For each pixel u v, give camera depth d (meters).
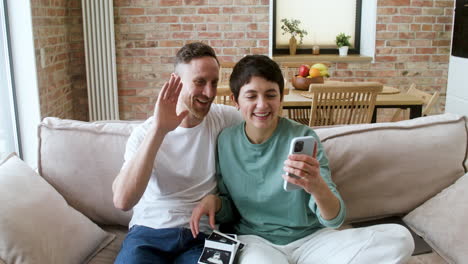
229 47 4.93
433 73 5.08
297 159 1.49
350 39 5.30
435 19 4.96
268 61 1.69
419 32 4.99
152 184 1.81
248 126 1.76
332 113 3.26
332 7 5.23
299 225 1.76
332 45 5.29
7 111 3.46
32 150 3.66
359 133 2.09
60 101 4.34
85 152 2.04
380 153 2.05
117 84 4.93
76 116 4.87
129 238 1.74
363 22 5.20
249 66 1.67
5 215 1.65
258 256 1.60
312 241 1.74
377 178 2.05
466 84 4.35
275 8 5.19
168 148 1.80
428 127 2.12
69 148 2.05
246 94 1.68
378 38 4.99
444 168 2.08
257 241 1.75
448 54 5.04
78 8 4.66
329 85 3.10
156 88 4.98
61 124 2.11
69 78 4.67
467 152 2.11
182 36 4.88
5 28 3.43
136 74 4.93
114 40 4.75
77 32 4.70
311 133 1.77
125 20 4.81
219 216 1.81
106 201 2.04
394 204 2.07
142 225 1.77
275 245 1.75
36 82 3.58
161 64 4.92
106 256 1.87
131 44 4.86
